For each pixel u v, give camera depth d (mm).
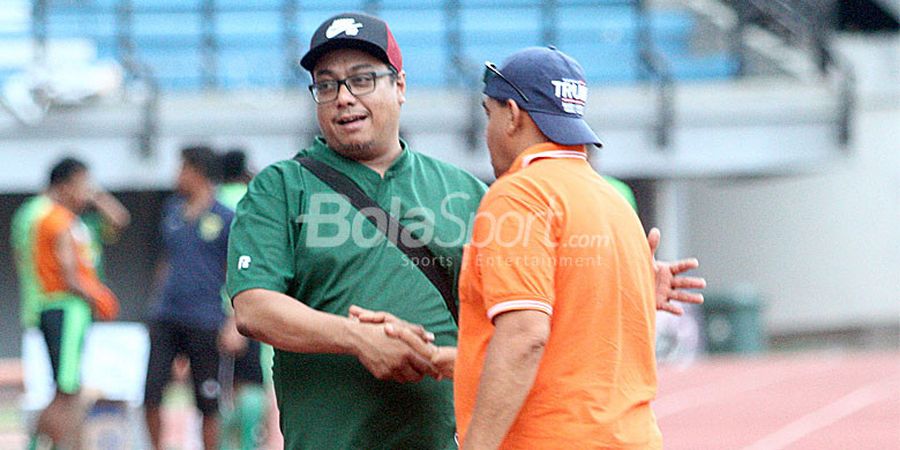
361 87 14445
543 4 59469
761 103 54219
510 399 12039
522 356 12055
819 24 56656
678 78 59500
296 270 14453
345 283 14398
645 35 58500
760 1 58281
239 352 27000
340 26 14391
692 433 38094
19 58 56406
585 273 12430
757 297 59406
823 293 65500
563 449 12320
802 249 65938
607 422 12391
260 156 51969
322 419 14391
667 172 53875
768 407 42875
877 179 63594
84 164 28891
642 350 12867
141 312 55500
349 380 14359
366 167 14680
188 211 27406
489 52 59344
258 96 53281
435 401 14523
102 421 29328
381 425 14398
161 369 27297
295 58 54281
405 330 13719
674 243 55125
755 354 59188
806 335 66438
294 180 14508
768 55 59719
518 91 13016
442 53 58656
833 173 64750
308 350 13820
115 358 29578
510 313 12133
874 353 61781
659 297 14430
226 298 27266
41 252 28203
